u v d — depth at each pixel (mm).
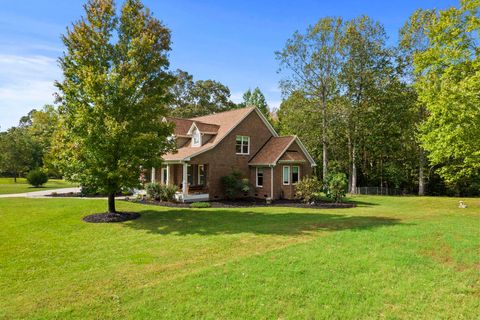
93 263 8008
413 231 10844
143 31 14945
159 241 10211
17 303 5711
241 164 25578
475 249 8578
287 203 22016
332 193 21688
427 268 7117
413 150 36531
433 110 18234
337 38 29375
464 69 17297
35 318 5102
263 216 15344
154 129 14922
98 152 13266
